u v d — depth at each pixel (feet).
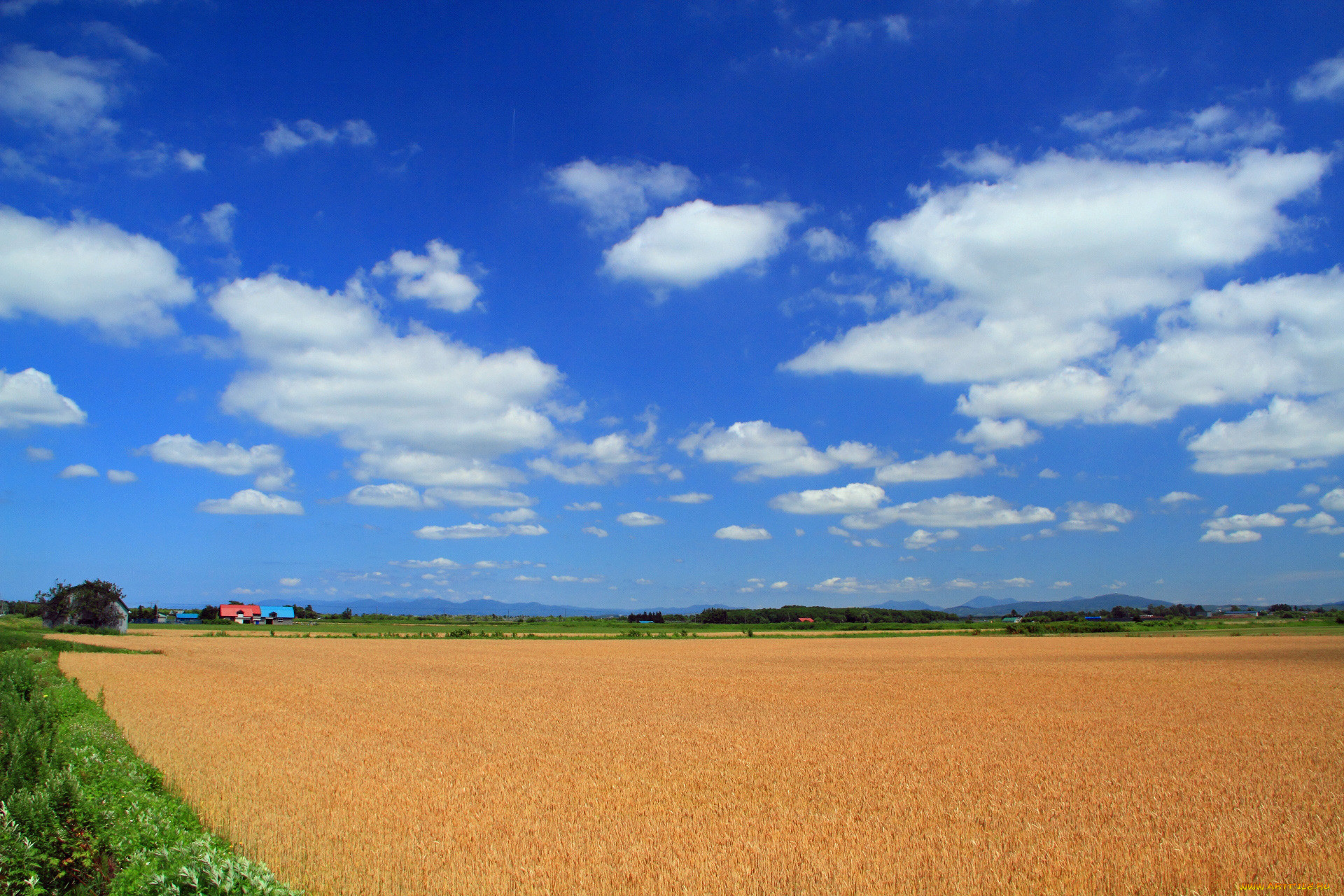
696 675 149.38
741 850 36.70
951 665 175.83
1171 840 38.81
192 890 29.55
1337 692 113.09
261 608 531.09
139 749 60.23
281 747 63.05
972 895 31.53
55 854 31.22
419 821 41.09
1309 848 37.70
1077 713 88.99
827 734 72.84
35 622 326.44
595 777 53.36
